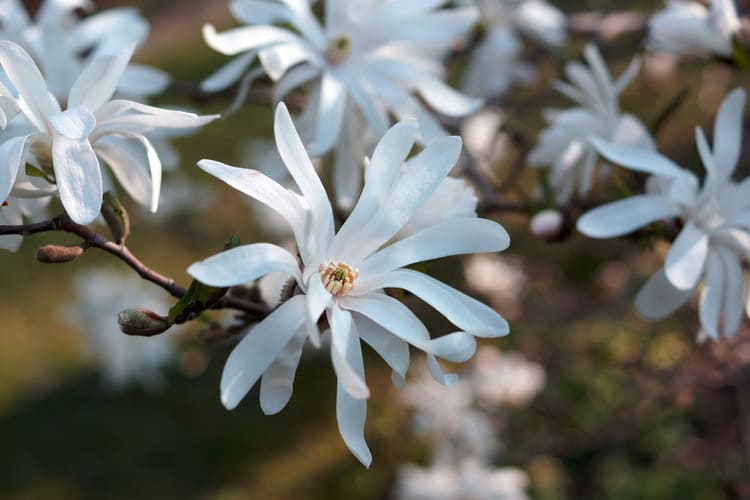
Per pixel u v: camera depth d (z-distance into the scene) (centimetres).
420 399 114
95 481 149
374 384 149
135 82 66
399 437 145
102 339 125
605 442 125
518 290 115
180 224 174
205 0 253
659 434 130
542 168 71
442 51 72
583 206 67
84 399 163
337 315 50
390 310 51
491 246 51
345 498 144
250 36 62
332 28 65
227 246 49
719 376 89
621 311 117
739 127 60
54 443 155
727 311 59
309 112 65
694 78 157
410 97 65
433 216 53
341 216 65
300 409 160
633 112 157
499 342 110
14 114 52
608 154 59
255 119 212
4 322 173
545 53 99
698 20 67
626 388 115
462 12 65
